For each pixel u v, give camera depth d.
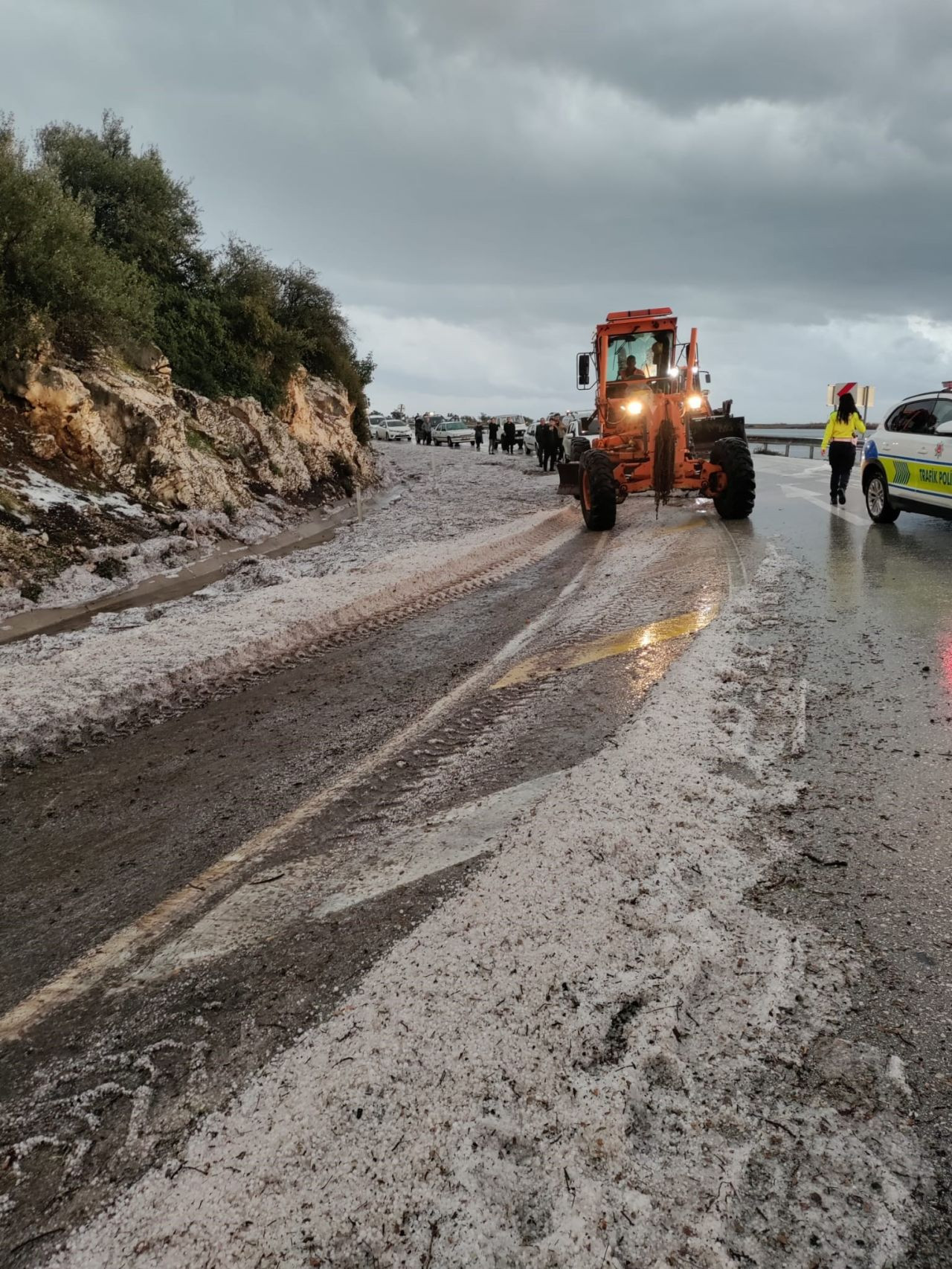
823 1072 1.79
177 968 2.48
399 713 4.72
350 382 23.92
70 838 3.48
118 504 10.88
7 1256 1.56
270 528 13.34
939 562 7.43
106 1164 1.76
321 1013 2.16
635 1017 1.96
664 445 11.43
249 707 5.03
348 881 2.87
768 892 2.48
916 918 2.30
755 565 8.02
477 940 2.31
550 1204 1.52
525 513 14.80
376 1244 1.48
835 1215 1.47
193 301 15.72
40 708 4.84
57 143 15.02
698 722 3.85
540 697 4.70
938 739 3.48
